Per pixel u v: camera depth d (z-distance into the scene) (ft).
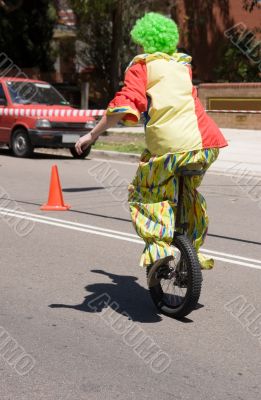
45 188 57.26
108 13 125.59
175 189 24.95
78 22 142.61
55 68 156.04
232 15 150.82
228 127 115.65
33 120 78.64
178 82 24.88
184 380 21.02
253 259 35.91
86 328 25.40
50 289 30.07
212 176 68.08
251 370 21.84
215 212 49.26
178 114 24.57
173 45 25.55
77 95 139.33
